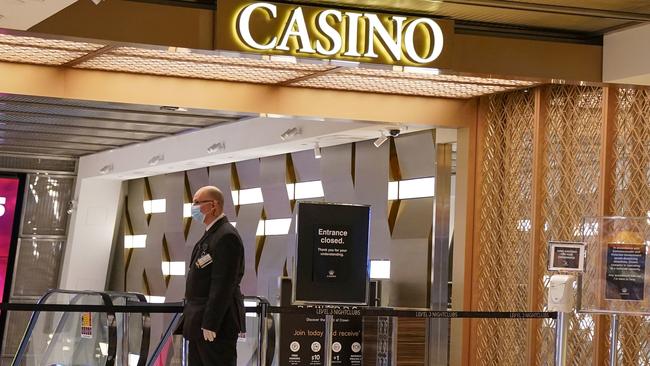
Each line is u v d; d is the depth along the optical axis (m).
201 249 7.46
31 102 13.10
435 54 8.02
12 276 19.70
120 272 19.70
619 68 8.34
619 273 7.75
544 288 9.23
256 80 9.23
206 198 7.48
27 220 19.67
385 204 12.23
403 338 10.18
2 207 19.53
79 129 15.52
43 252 19.86
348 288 7.93
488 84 9.21
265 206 14.94
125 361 9.48
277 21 7.65
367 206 8.00
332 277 7.89
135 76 9.01
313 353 9.46
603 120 8.66
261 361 8.08
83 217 19.47
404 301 11.78
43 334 10.16
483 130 10.05
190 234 17.28
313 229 7.86
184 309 7.57
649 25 8.05
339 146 13.16
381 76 8.88
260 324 8.45
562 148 9.18
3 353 19.58
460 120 10.02
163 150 16.22
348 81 9.16
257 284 14.94
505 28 8.41
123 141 16.95
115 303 9.74
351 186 12.91
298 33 7.68
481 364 9.93
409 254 11.77
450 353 10.20
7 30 7.05
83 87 8.86
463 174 10.11
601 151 8.66
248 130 13.71
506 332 9.66
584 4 7.66
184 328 7.51
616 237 7.77
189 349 7.59
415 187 11.77
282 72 8.80
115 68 8.84
